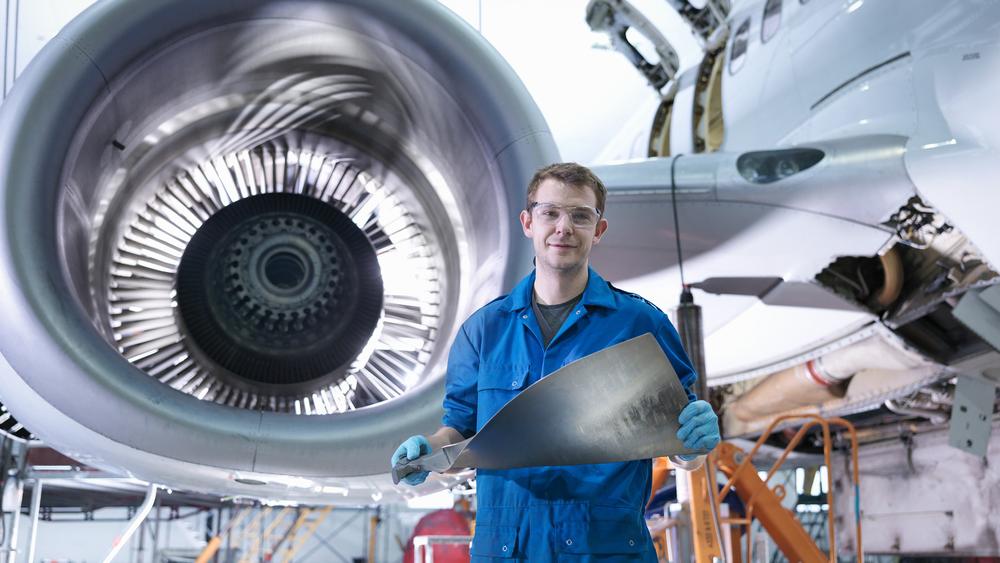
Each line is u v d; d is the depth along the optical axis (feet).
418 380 8.49
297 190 9.48
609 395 3.77
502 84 8.05
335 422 6.77
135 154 8.27
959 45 11.37
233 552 53.26
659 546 20.25
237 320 9.05
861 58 12.96
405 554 48.26
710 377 18.11
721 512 16.05
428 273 9.42
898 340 14.40
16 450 19.57
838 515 31.60
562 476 4.50
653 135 22.29
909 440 28.07
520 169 7.86
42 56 7.06
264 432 6.58
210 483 6.86
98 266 8.07
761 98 15.49
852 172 11.28
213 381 8.87
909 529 27.63
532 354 4.87
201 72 8.05
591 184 4.80
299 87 8.73
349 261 9.43
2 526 17.22
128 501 48.26
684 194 12.09
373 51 8.25
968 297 12.56
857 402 20.40
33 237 6.52
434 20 8.02
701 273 12.64
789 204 11.64
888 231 11.47
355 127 9.37
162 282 8.76
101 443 6.52
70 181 7.20
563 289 4.92
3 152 6.66
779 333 15.17
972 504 24.93
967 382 15.94
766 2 16.83
